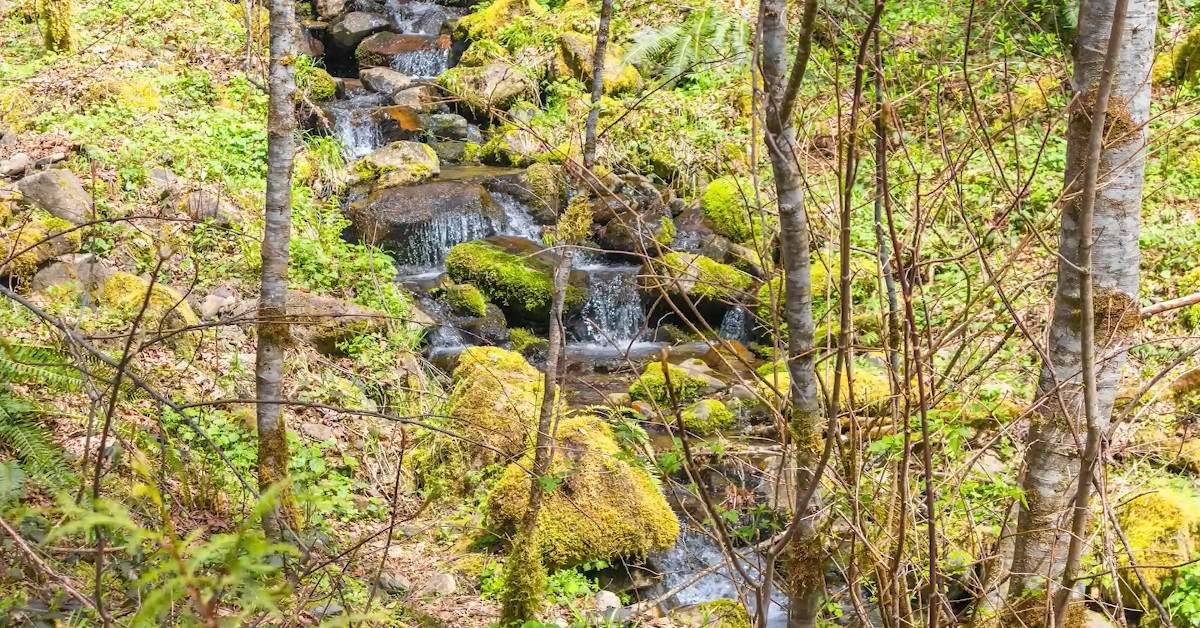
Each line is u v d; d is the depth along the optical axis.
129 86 10.48
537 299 10.00
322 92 13.66
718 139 11.77
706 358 9.48
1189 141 9.75
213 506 5.27
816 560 3.19
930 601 3.35
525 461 6.45
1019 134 9.59
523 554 5.18
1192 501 5.78
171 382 6.44
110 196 8.52
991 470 5.36
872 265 7.96
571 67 13.48
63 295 6.92
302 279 8.70
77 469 3.85
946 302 6.98
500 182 11.74
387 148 12.05
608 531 6.14
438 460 7.02
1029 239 3.72
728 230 10.80
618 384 9.05
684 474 6.87
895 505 3.75
